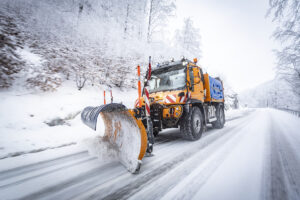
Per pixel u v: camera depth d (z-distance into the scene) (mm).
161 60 13914
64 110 5637
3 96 5035
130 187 1604
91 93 7816
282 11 8320
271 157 2525
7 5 9531
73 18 12117
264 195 1444
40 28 9469
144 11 15445
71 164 2295
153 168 2102
